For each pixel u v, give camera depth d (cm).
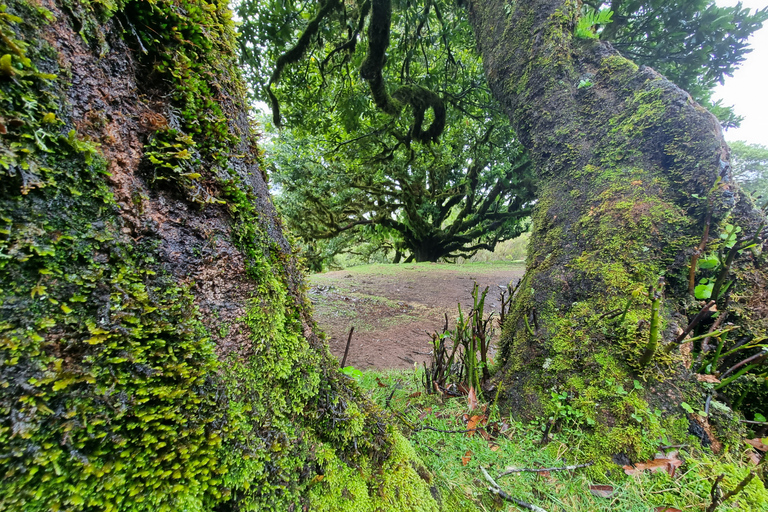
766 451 131
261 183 98
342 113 639
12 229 46
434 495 121
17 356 46
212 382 70
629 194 185
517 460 147
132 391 57
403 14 523
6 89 45
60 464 48
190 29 70
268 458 77
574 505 123
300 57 497
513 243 1972
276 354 86
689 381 148
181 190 68
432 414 184
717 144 167
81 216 53
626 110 199
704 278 166
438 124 636
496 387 203
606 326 167
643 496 123
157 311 62
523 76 250
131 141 61
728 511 108
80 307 52
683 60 451
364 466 102
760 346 140
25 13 47
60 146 51
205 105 73
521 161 856
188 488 60
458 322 213
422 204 1160
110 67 58
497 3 282
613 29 436
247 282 83
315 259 1145
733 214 167
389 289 609
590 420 151
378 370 269
